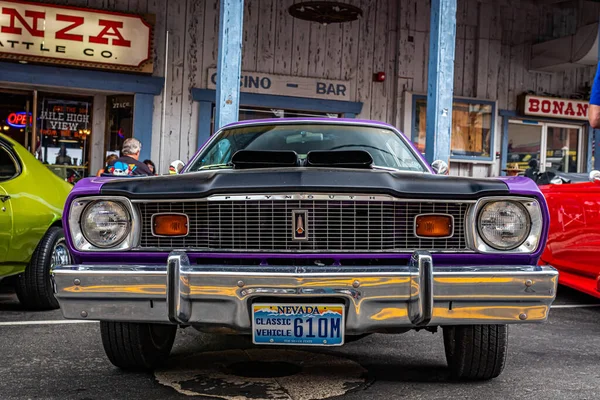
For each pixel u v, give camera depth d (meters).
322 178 2.96
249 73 13.16
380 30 14.12
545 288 2.89
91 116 12.45
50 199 5.54
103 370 3.57
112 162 8.14
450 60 8.66
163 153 12.66
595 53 13.82
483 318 2.89
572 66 14.67
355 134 4.25
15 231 5.01
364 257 2.96
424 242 3.01
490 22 14.90
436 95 8.60
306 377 3.45
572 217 6.28
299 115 13.73
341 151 3.33
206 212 3.02
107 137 12.48
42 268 5.39
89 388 3.22
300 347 4.19
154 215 3.07
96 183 3.16
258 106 13.34
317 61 13.70
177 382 3.33
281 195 2.94
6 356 3.86
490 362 3.31
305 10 11.16
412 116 14.20
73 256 3.11
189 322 2.89
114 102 12.48
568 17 15.05
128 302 2.93
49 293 5.46
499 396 3.16
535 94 15.21
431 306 2.83
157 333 3.65
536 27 15.25
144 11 12.52
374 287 2.80
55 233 5.57
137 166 7.81
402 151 4.17
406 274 2.82
